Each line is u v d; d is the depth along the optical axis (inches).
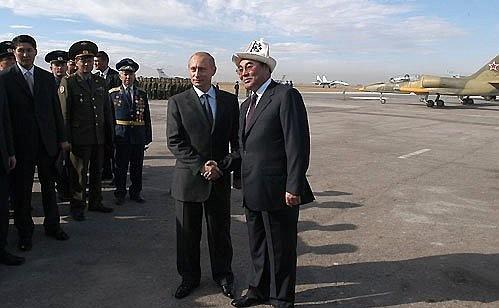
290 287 129.0
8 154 160.4
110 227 202.5
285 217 126.3
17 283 144.4
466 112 1025.5
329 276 154.0
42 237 188.7
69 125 206.7
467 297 139.2
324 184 299.4
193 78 136.6
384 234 199.3
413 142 510.6
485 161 390.9
